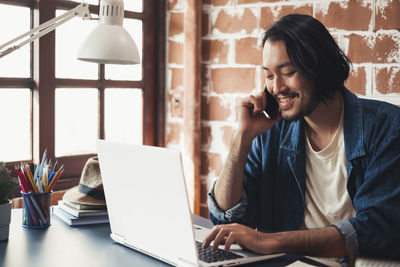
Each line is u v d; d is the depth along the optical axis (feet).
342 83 4.31
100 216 4.63
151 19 7.86
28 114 6.57
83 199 4.60
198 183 7.64
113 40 4.75
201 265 3.29
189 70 7.49
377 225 3.65
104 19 4.86
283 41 3.99
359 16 6.22
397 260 3.59
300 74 3.99
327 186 4.39
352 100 4.25
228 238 3.59
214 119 7.54
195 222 4.79
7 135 6.36
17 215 4.92
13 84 6.29
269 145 4.69
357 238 3.62
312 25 4.06
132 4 7.60
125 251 3.78
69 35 6.88
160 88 7.97
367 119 4.12
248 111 4.50
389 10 6.01
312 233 3.67
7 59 6.24
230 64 7.30
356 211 3.93
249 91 7.16
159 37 7.89
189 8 7.39
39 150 6.56
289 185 4.55
